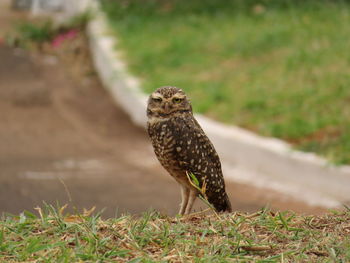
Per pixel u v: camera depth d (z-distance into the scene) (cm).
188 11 2669
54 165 1523
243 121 1656
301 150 1434
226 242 567
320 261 535
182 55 2188
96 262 528
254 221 620
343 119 1552
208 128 1633
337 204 1284
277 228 609
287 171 1423
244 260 535
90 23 2642
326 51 2011
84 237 570
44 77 2286
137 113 1892
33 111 1973
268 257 541
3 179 1386
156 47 2289
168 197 1305
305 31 2227
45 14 3072
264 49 2130
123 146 1711
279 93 1767
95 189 1340
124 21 2589
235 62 2080
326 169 1352
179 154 758
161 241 571
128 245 561
